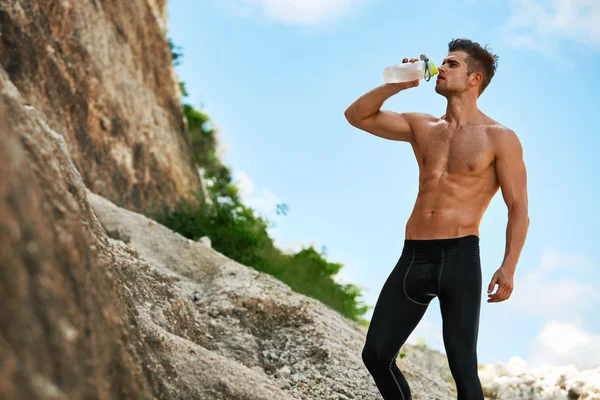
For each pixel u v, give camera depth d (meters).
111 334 2.71
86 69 10.54
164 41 13.32
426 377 7.01
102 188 10.41
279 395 3.89
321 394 5.36
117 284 3.24
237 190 16.89
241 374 3.89
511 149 4.02
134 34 12.45
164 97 13.12
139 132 11.59
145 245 7.63
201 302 6.52
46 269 2.16
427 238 4.02
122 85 11.54
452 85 4.21
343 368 5.76
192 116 18.00
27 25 9.65
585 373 8.02
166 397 3.30
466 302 3.86
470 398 3.74
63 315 2.21
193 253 7.72
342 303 10.85
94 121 10.56
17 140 2.47
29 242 2.10
